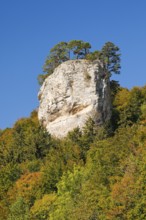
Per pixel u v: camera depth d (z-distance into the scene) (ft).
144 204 218.18
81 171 273.75
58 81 364.99
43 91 376.07
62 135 352.28
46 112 364.99
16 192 289.94
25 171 315.17
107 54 424.46
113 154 271.08
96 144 304.91
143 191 223.30
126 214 218.59
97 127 344.90
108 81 369.30
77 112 354.95
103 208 226.17
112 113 364.99
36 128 359.66
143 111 368.48
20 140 358.43
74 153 312.29
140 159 248.11
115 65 424.87
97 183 246.88
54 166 297.33
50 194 274.98
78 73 362.94
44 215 260.42
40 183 291.17
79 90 358.43
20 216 259.60
